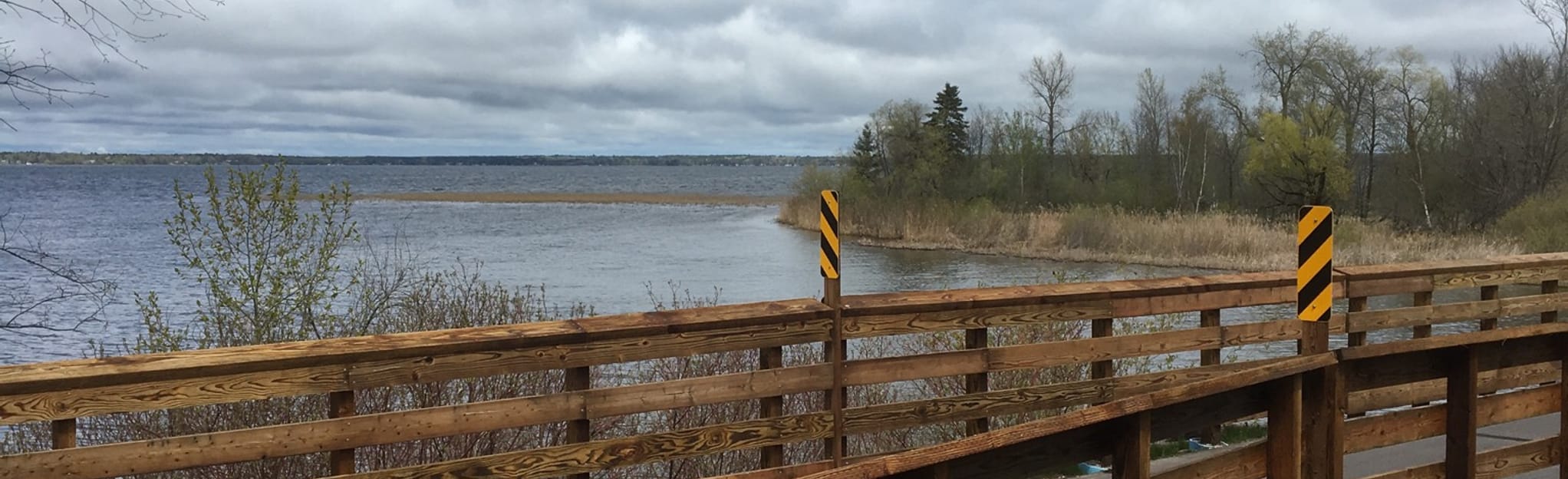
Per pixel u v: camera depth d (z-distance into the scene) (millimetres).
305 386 4504
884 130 62469
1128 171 63344
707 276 33469
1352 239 36531
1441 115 48219
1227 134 60875
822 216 5887
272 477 6496
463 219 66438
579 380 5219
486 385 7527
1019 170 62344
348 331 8977
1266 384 4543
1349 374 4750
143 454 4262
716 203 93250
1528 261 8492
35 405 3988
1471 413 5105
